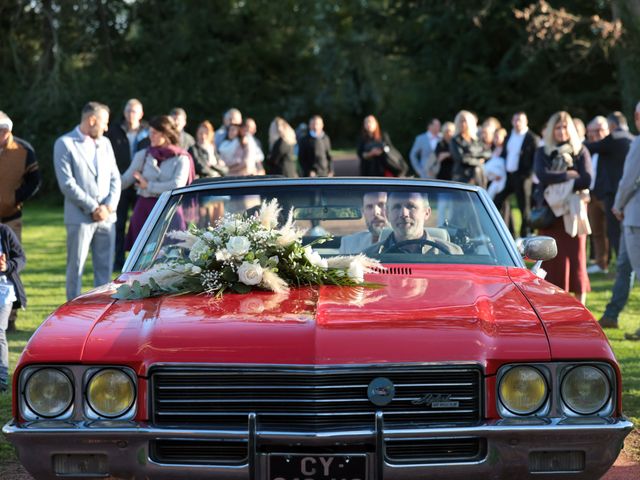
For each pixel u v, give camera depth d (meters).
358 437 3.42
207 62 35.56
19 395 3.55
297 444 3.43
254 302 3.98
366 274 4.57
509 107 33.72
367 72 43.12
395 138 37.16
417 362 3.49
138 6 35.25
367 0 43.09
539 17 26.80
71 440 3.45
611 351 3.59
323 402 3.46
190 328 3.64
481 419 3.52
